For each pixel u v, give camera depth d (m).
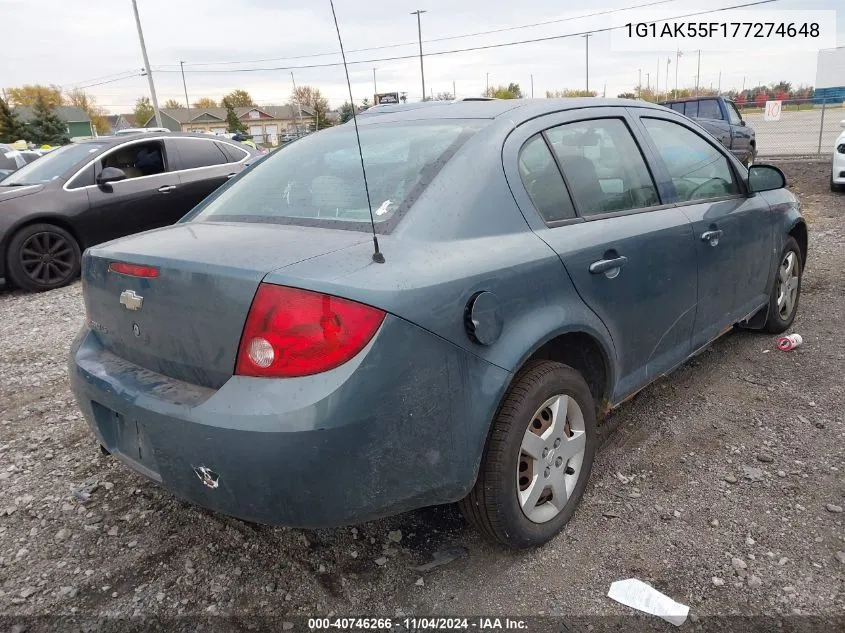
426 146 2.56
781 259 4.32
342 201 2.46
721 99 15.66
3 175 12.08
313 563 2.52
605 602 2.27
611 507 2.79
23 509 2.94
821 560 2.41
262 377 1.94
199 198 8.49
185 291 2.08
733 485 2.91
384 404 1.94
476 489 2.33
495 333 2.21
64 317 6.17
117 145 7.99
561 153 2.77
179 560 2.57
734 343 4.58
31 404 4.14
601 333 2.69
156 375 2.26
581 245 2.59
